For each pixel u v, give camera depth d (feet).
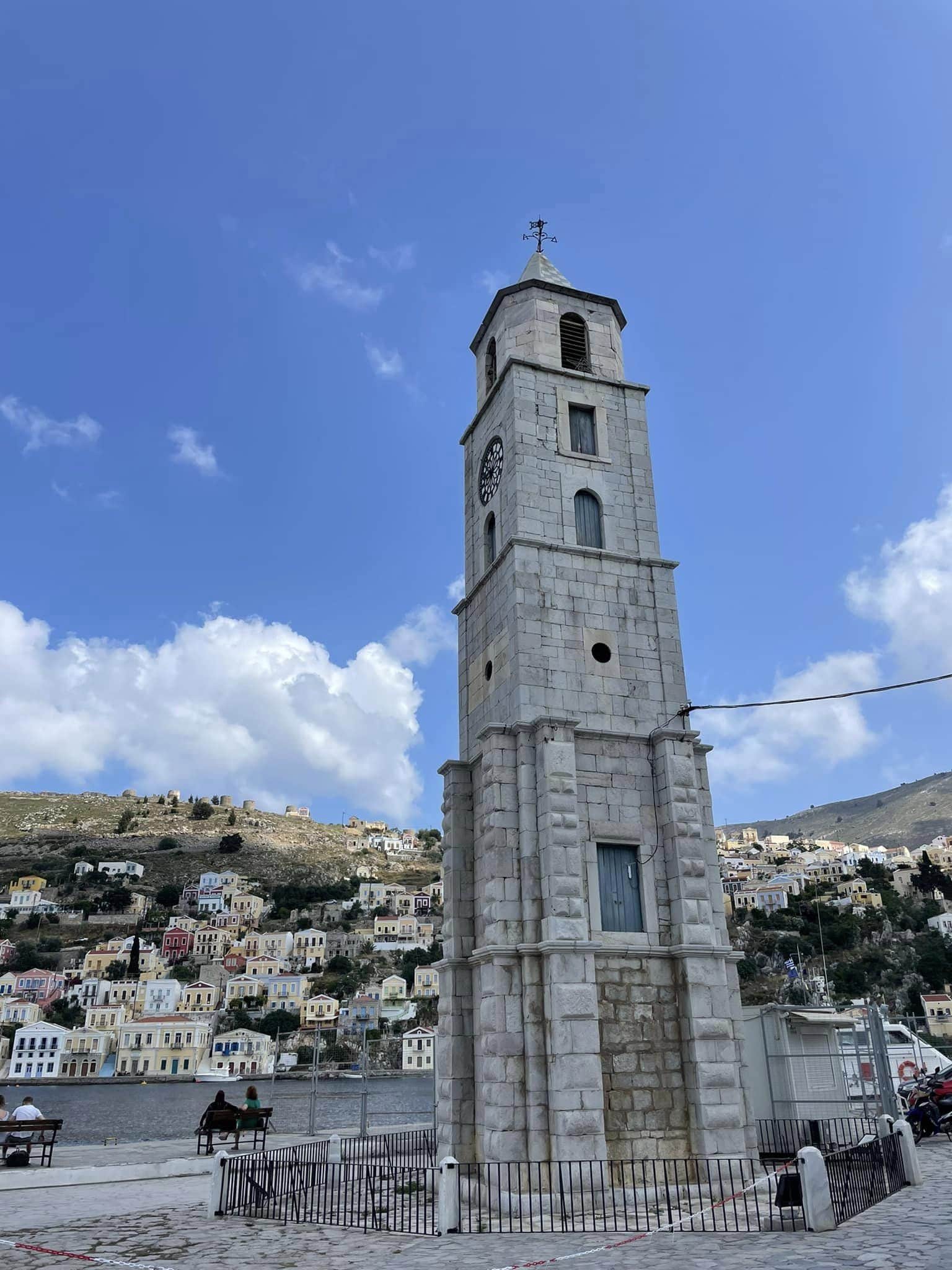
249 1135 117.29
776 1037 94.63
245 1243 54.44
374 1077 533.14
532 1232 56.80
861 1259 41.55
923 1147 84.53
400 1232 57.62
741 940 583.99
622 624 92.12
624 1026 76.02
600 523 97.09
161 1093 491.72
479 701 96.73
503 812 81.10
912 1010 485.56
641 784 85.92
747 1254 45.47
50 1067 596.29
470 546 107.96
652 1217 61.46
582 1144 68.85
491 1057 73.97
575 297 108.27
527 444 96.68
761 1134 89.10
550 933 74.64
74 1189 82.23
